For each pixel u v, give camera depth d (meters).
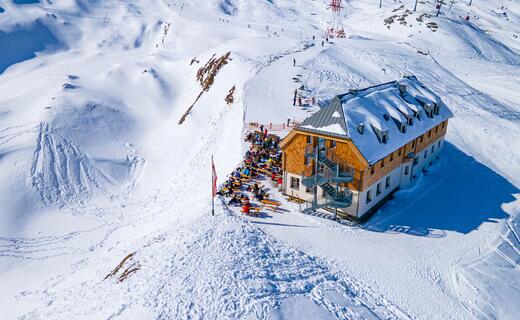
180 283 25.06
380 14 153.75
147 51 138.50
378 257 29.97
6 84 95.50
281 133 49.00
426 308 25.64
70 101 70.25
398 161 38.19
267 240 30.55
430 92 45.34
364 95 37.91
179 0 173.38
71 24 147.38
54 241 42.69
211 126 60.38
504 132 57.56
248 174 39.94
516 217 36.59
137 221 44.66
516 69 103.56
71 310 26.42
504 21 164.88
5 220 45.38
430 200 38.69
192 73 90.00
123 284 26.67
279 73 70.06
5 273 37.97
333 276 27.34
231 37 123.06
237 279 25.20
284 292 24.66
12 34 132.00
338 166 32.34
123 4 165.12
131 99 79.94
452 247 31.81
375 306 25.17
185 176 50.28
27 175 52.28
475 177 44.22
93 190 52.69
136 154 62.06
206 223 32.31
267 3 170.62
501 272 29.61
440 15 139.88
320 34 124.81
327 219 34.19
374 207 36.19
